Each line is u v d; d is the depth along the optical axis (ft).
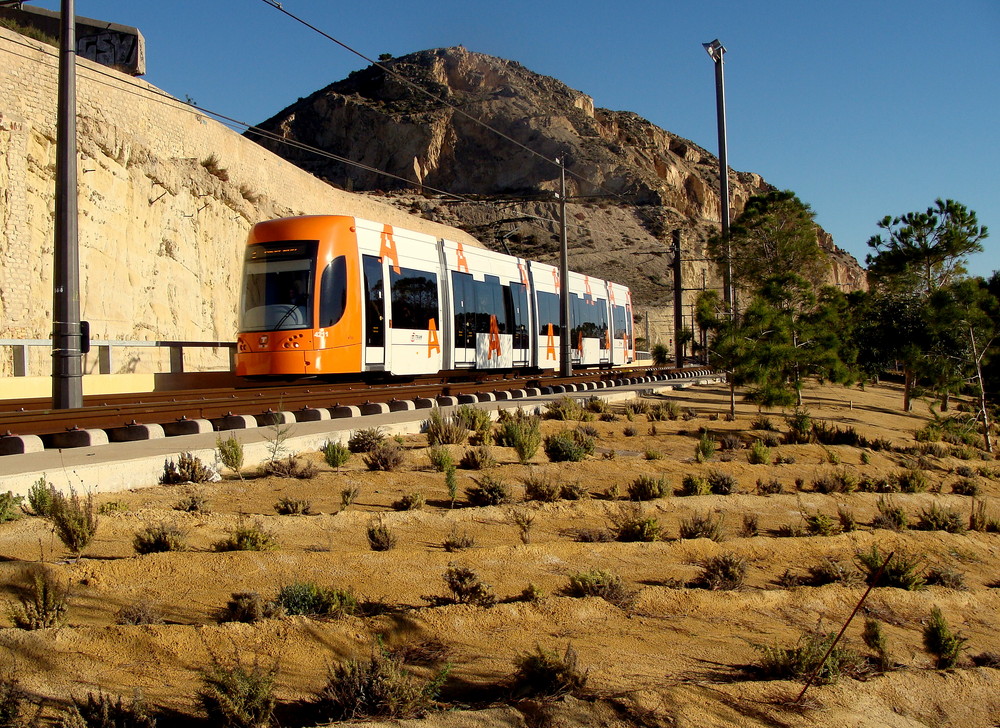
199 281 119.55
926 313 106.42
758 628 27.32
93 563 25.03
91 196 98.63
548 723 18.22
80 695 17.60
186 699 17.99
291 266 71.20
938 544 43.01
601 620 25.76
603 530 36.60
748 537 39.45
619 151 515.50
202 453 40.16
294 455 45.21
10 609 21.70
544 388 96.27
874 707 21.95
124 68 142.51
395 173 499.10
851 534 41.11
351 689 18.16
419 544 32.22
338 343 70.79
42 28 142.92
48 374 88.84
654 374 149.38
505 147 508.53
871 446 78.64
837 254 568.41
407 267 81.66
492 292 99.96
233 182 136.67
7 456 38.81
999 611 33.99
